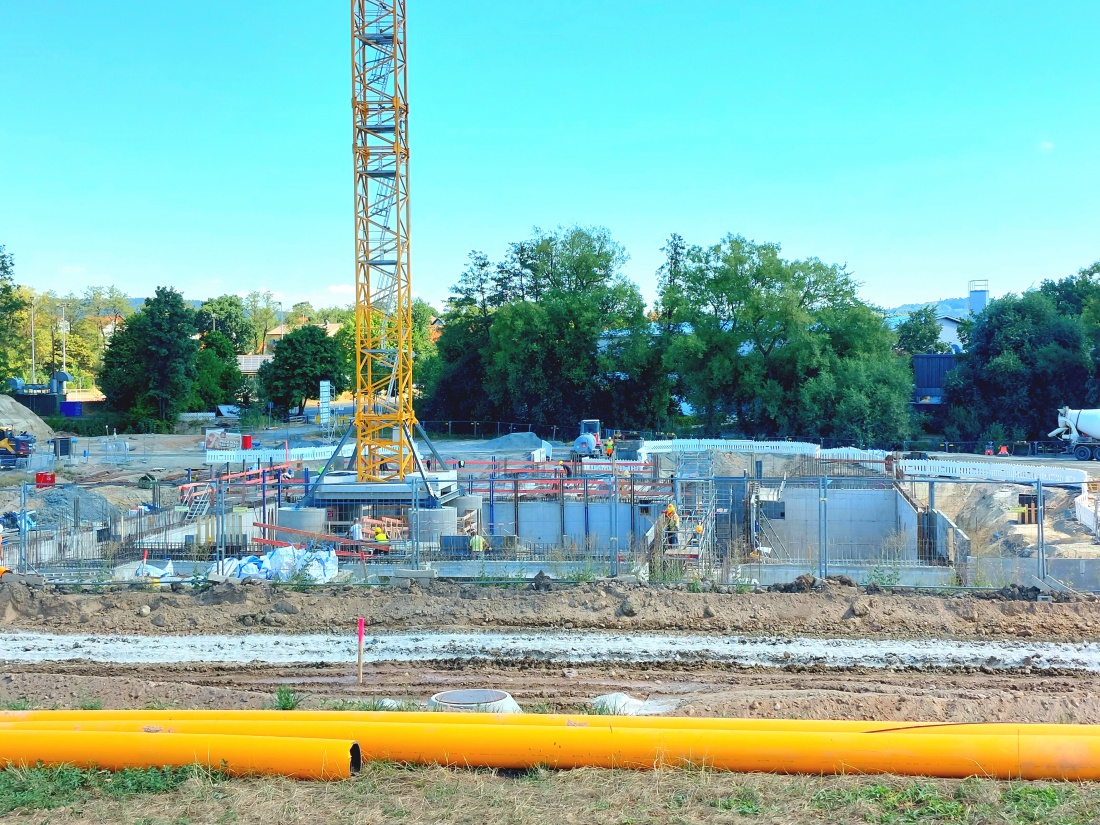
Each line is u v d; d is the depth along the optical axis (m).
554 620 18.53
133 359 80.88
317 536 27.59
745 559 25.41
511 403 76.25
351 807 9.53
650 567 22.22
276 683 15.39
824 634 17.61
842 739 10.42
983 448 59.19
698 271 68.62
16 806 9.53
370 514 35.03
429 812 9.39
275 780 10.24
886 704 12.81
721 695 14.03
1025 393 61.38
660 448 53.03
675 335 70.56
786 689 14.64
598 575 21.72
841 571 22.25
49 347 120.19
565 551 24.89
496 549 28.19
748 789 9.76
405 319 36.81
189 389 82.56
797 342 63.38
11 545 24.86
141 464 54.47
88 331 129.00
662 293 74.00
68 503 34.34
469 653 16.77
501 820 9.17
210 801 9.66
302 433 72.19
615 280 78.56
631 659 16.34
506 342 74.19
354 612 18.94
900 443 60.41
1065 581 21.09
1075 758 10.00
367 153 35.62
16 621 18.97
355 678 15.60
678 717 11.71
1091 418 51.12
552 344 74.31
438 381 80.75
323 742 10.41
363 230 36.03
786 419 63.38
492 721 11.44
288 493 38.53
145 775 10.22
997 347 62.59
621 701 13.34
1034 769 10.06
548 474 43.09
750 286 66.25
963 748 10.18
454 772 10.51
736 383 66.69
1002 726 10.92
